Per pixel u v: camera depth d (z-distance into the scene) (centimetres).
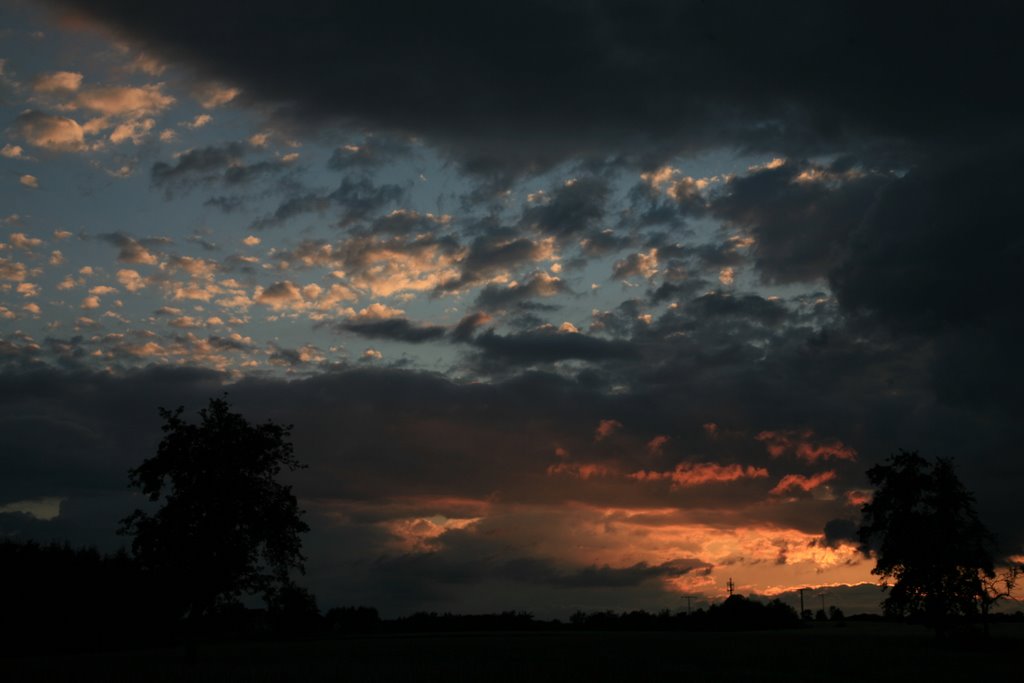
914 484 8112
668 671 5141
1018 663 5953
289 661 6259
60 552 8981
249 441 6097
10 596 8188
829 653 7175
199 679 4303
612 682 4338
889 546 8112
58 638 8506
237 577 5984
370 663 5881
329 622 16412
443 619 17275
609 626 17775
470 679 4400
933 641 9319
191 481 5994
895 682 4516
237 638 12588
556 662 5975
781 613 17162
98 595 8994
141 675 4612
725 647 8269
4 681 4188
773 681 4503
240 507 5978
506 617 17675
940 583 7894
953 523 7938
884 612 8275
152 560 5925
